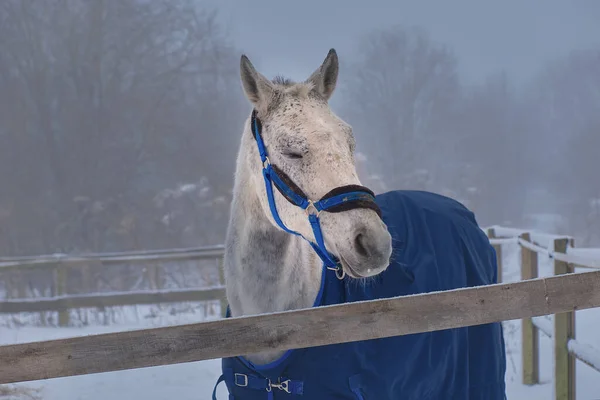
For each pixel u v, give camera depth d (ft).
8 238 65.10
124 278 43.80
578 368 19.01
